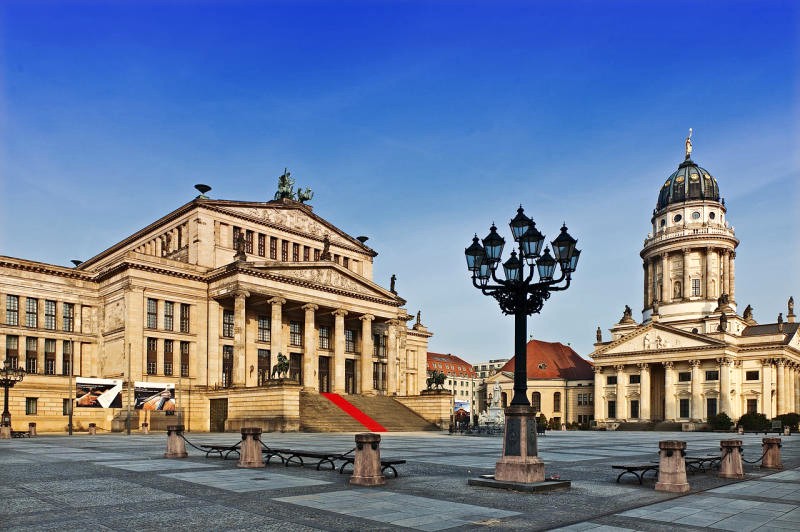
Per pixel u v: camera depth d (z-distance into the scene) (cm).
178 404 7556
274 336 8206
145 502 1836
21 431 6594
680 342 13025
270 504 1814
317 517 1630
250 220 9038
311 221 10025
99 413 7762
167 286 7981
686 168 14800
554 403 15512
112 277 7994
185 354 8094
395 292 10456
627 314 15625
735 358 12800
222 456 3241
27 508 1733
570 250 2225
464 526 1542
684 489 2169
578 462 3372
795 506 1877
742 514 1741
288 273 8425
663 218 14650
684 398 12938
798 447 5381
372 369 10019
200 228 8438
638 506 1862
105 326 8062
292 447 4141
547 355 16550
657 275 14512
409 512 1712
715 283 13788
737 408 12700
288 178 9994
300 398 7938
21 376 5894
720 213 14275
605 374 14212
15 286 7538
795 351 13138
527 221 2284
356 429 7500
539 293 2303
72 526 1500
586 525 1567
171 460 3108
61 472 2559
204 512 1686
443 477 2498
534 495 2044
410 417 8619
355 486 2197
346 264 10562
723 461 2684
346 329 9994
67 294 7994
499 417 7544
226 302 8412
